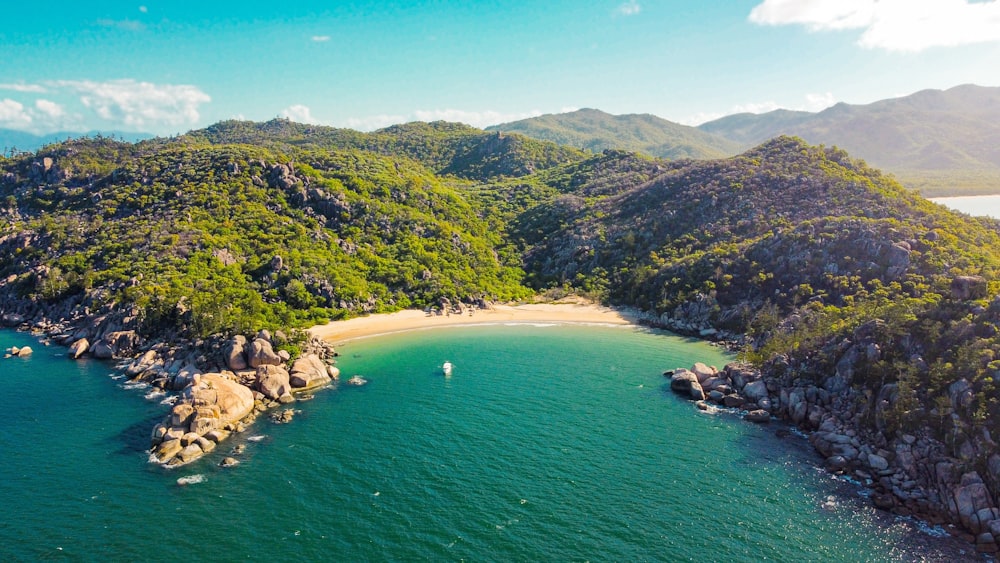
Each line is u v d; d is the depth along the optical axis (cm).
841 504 6488
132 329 11869
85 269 14550
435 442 8019
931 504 6322
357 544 5791
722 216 17062
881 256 12444
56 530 5994
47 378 10338
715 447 7881
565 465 7375
